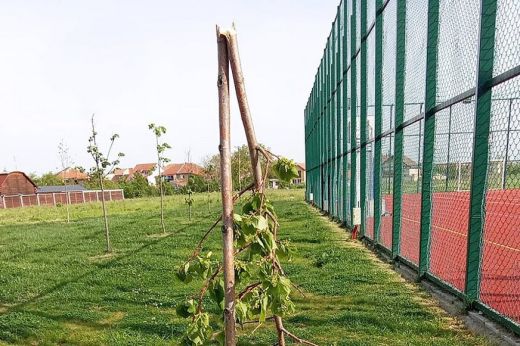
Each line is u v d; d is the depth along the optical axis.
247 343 3.96
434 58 5.55
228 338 1.26
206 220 16.39
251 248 1.31
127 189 52.72
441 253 6.57
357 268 6.67
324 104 16.05
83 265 8.41
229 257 1.26
